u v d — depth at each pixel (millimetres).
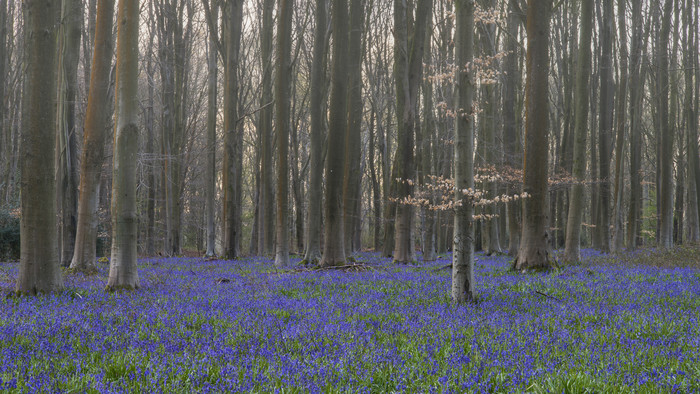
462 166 10617
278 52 22297
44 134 11242
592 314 8961
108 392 4641
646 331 7570
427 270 19453
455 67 10742
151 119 36031
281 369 5301
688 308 9914
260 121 37156
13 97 37469
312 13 37750
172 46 35625
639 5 31125
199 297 11320
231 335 7215
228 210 28469
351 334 7148
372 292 12375
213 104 31469
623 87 30750
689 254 23953
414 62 23344
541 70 17969
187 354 5941
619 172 31391
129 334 7191
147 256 35531
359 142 25172
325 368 5320
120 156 12906
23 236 11219
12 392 4645
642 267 19844
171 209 36312
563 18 36312
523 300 10695
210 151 31375
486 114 30203
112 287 12594
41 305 9883
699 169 38469
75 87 20141
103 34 16688
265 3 33000
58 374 5215
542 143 17891
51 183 11406
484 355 6051
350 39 23531
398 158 24203
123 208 12828
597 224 38500
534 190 17828
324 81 35156
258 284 14305
